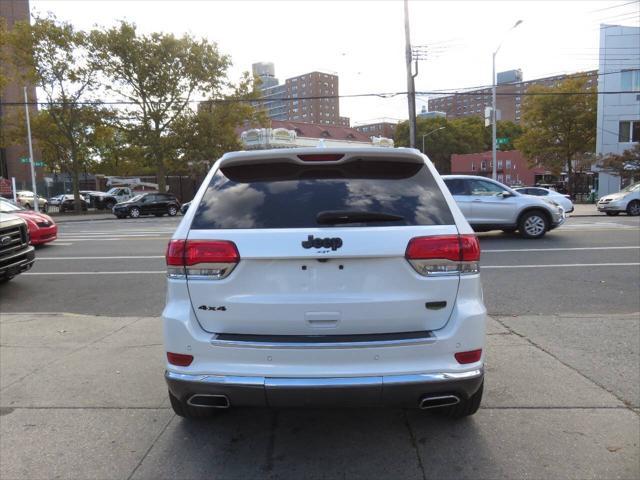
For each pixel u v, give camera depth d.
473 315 2.89
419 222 2.92
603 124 36.94
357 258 2.83
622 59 35.91
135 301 7.43
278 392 2.77
